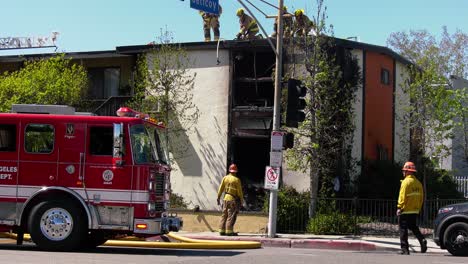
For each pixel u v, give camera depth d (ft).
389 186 73.46
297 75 67.97
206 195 74.49
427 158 72.49
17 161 43.24
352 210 64.23
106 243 50.62
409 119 73.67
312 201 64.34
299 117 56.95
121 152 42.29
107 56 83.66
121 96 80.48
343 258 42.63
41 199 43.09
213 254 44.21
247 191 73.56
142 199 42.29
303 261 39.60
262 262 38.42
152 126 45.19
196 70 76.13
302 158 65.77
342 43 71.10
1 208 43.19
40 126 43.47
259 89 74.54
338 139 66.49
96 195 42.45
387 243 55.16
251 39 73.67
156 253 44.27
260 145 73.72
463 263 40.04
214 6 54.49
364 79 75.56
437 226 47.60
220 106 74.84
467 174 102.99
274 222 59.47
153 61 75.41
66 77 77.87
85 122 43.21
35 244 45.34
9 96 76.64
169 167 47.11
